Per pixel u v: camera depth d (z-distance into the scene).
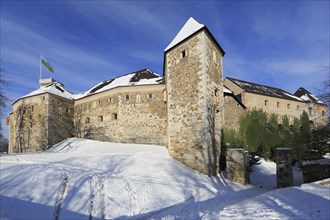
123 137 22.94
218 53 16.25
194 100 13.97
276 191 8.91
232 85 31.17
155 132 22.09
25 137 27.25
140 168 11.74
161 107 22.39
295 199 7.45
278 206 6.84
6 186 8.46
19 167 10.59
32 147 26.20
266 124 20.84
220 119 15.26
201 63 13.93
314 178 13.09
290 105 32.91
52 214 7.18
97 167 11.50
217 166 13.82
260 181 14.13
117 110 23.69
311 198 7.43
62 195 8.19
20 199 7.71
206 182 11.58
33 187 8.47
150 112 22.62
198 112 13.62
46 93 26.17
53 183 8.91
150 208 8.05
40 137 25.61
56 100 26.92
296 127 22.31
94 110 26.28
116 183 9.37
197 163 13.15
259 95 30.19
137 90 23.42
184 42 15.25
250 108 28.84
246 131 19.81
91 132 26.06
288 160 11.45
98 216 7.27
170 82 15.86
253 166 18.19
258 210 6.64
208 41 14.62
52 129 25.75
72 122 28.67
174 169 12.69
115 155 13.82
